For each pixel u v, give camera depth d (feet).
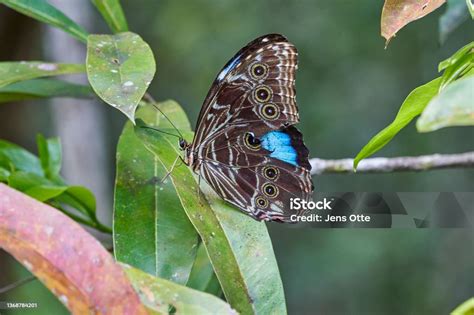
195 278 2.96
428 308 6.33
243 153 2.71
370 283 6.52
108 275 2.43
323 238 6.72
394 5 2.64
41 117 6.71
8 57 4.32
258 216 2.67
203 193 2.67
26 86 2.95
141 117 2.86
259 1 7.34
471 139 6.39
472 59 2.52
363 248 6.57
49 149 3.00
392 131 2.56
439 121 2.26
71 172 6.16
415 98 2.53
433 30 6.70
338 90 6.86
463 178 6.34
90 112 6.22
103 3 2.96
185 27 7.64
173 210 2.68
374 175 6.46
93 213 2.89
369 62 6.86
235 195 2.68
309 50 6.96
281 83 2.70
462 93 2.26
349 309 6.52
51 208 2.46
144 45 2.64
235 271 2.58
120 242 2.64
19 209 2.46
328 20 6.97
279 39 2.68
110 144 7.34
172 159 2.68
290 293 6.64
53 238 2.45
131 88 2.56
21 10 2.89
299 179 2.72
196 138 2.70
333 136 6.78
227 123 2.70
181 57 7.66
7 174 2.87
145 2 7.88
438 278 6.41
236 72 2.69
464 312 2.32
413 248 6.49
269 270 2.58
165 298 2.44
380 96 6.79
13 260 4.38
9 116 4.50
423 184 6.39
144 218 2.67
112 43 2.65
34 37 4.42
